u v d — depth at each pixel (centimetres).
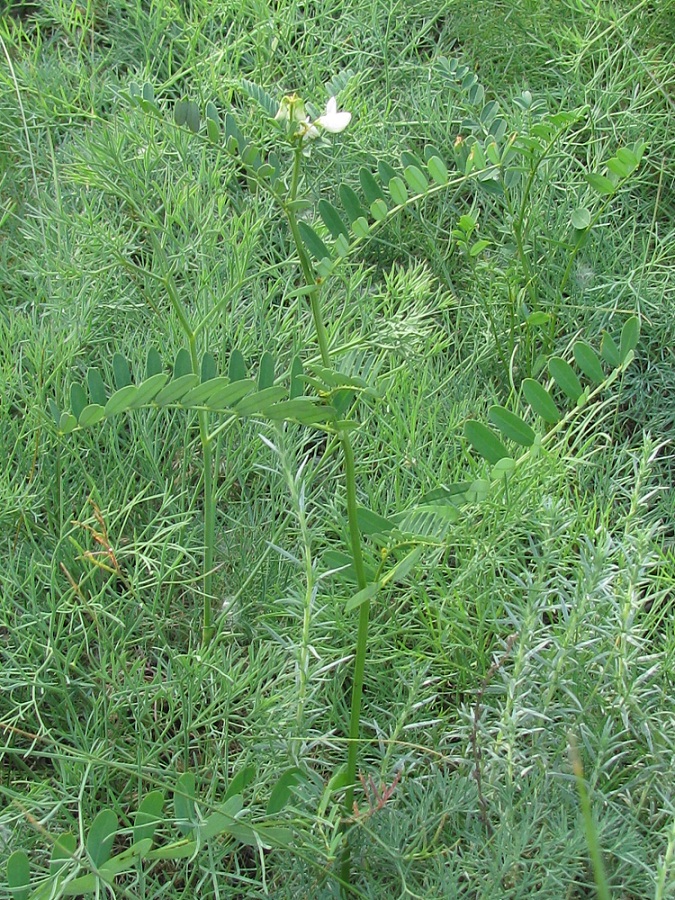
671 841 125
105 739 163
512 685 146
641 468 166
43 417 191
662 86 281
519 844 135
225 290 228
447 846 155
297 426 208
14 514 192
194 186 234
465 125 213
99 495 188
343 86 171
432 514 141
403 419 208
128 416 215
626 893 148
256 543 197
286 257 254
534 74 293
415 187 144
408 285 222
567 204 250
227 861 168
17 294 244
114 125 244
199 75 268
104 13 315
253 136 256
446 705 184
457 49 301
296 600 153
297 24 289
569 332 243
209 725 167
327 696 176
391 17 292
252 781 155
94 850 117
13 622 181
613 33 291
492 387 221
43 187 261
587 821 106
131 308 223
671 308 240
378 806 136
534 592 154
